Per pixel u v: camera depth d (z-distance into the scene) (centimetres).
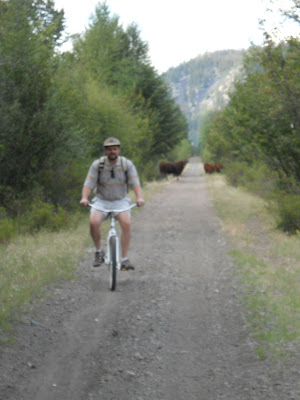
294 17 1154
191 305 620
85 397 375
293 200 1227
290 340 478
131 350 470
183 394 382
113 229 694
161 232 1255
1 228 1038
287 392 375
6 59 1301
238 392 382
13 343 466
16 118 1292
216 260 903
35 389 385
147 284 723
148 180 3956
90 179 686
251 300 623
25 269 746
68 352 461
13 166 1326
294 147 1321
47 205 1238
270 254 947
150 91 3712
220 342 491
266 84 1253
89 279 745
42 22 1444
